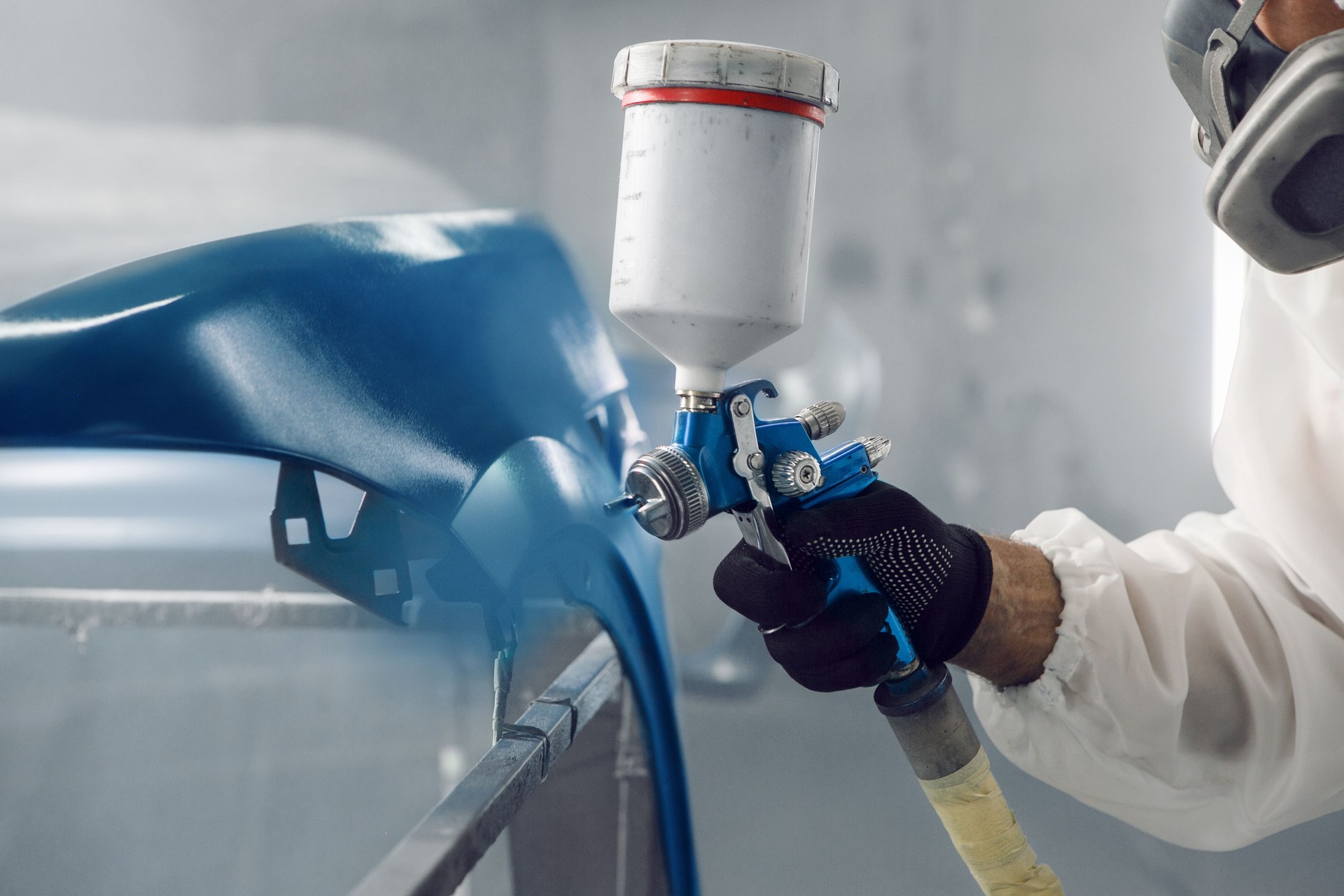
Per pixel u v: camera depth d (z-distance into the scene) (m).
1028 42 3.81
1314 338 0.60
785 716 2.24
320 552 0.45
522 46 4.89
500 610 0.46
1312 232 0.40
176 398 0.38
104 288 0.40
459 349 0.52
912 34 4.02
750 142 0.41
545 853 0.84
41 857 1.48
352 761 1.75
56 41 4.52
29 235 1.13
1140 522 3.56
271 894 1.41
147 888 1.42
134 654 1.96
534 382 0.57
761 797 1.91
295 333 0.43
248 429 0.40
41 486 1.28
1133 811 0.67
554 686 0.54
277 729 1.82
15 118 1.31
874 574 0.49
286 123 4.89
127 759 1.71
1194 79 0.46
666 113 0.41
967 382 3.89
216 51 4.76
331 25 4.87
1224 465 0.69
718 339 0.42
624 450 0.68
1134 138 3.63
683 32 4.62
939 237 3.98
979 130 3.90
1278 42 0.43
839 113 4.14
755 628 2.09
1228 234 0.42
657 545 0.75
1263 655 0.64
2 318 0.38
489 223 0.63
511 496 0.49
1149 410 3.62
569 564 0.55
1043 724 0.62
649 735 0.67
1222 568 0.69
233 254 0.44
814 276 4.12
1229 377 0.69
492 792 0.39
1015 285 3.86
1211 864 1.68
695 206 0.41
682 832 0.70
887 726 2.21
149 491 1.29
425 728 1.86
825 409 0.48
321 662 1.94
